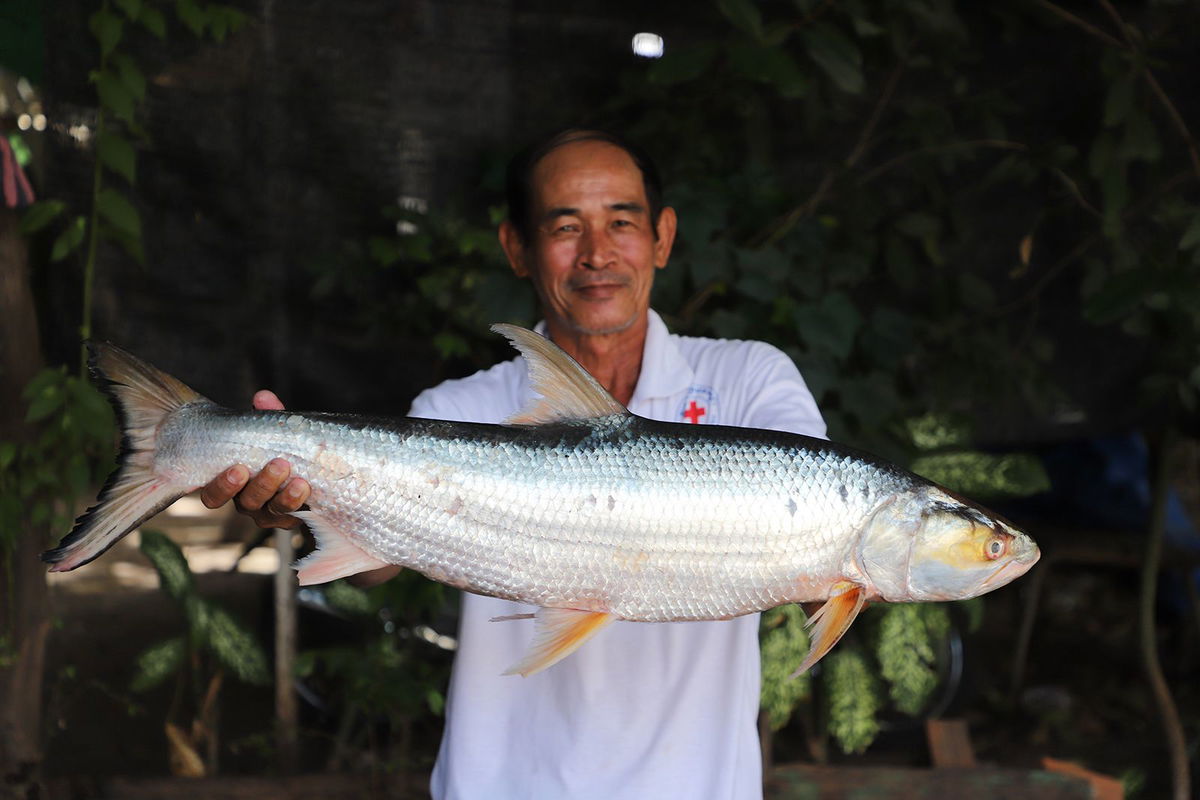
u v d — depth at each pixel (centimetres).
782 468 193
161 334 357
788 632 373
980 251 426
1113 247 409
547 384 197
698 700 222
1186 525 566
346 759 420
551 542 193
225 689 513
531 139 389
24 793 338
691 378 243
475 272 381
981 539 190
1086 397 433
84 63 342
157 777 358
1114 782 376
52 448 340
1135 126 383
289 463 195
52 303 348
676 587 193
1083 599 649
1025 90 422
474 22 380
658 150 409
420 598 384
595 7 392
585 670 222
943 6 388
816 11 383
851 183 411
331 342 372
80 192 345
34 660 343
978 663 492
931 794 368
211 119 357
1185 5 416
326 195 367
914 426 407
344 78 367
